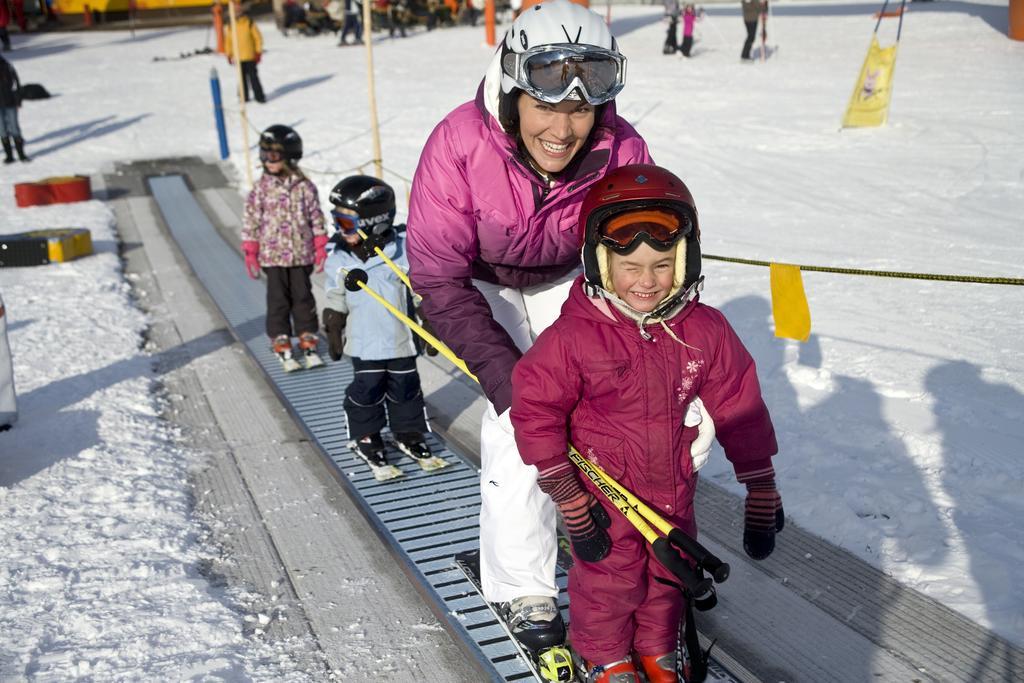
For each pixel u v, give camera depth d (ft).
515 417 8.27
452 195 8.96
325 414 17.25
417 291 9.49
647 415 8.07
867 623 10.25
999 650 9.63
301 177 20.02
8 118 50.37
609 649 8.54
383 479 14.32
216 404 18.19
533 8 8.32
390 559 12.10
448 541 12.30
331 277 14.99
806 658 9.72
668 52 76.13
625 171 7.94
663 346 7.99
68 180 40.86
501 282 10.03
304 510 13.58
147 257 31.50
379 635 10.45
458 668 9.82
